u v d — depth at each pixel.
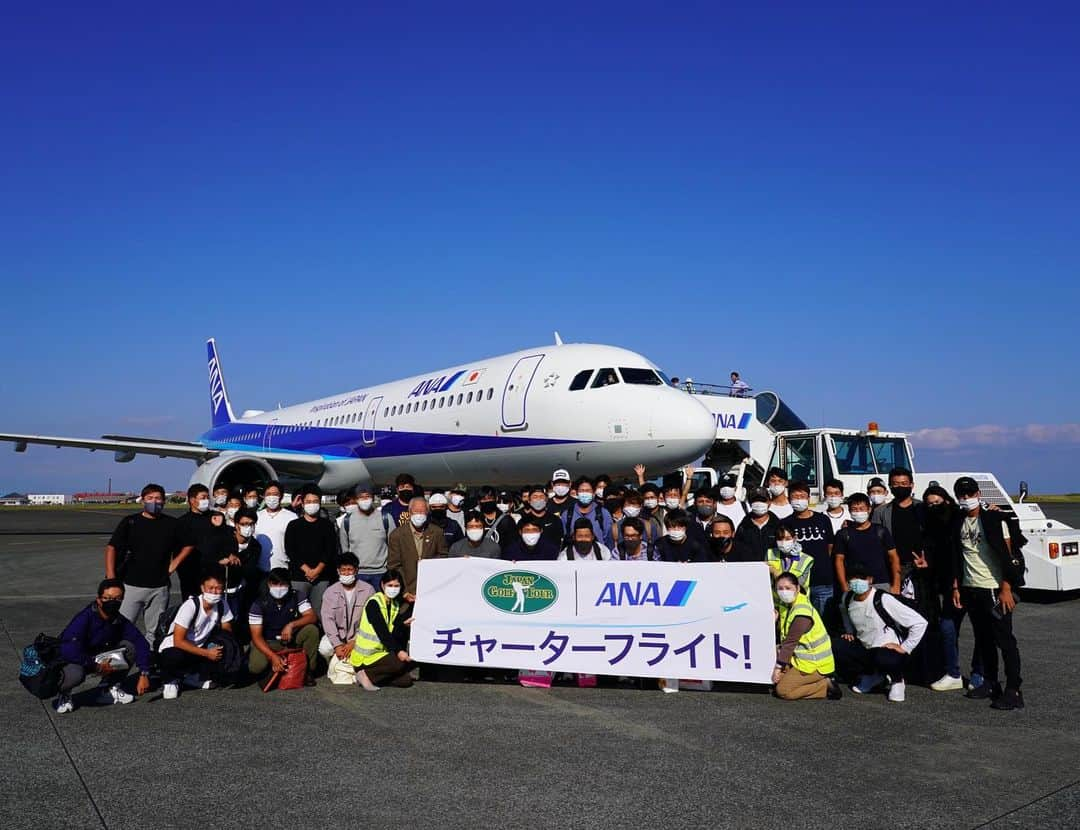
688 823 4.45
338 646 8.15
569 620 7.95
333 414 26.53
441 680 8.34
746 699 7.35
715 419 17.66
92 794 4.94
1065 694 7.29
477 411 19.47
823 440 15.10
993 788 4.95
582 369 17.53
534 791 4.95
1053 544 12.48
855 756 5.60
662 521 10.59
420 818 4.55
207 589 7.61
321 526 9.07
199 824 4.47
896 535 8.17
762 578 7.53
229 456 22.30
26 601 13.43
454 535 10.52
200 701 7.37
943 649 7.92
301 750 5.82
